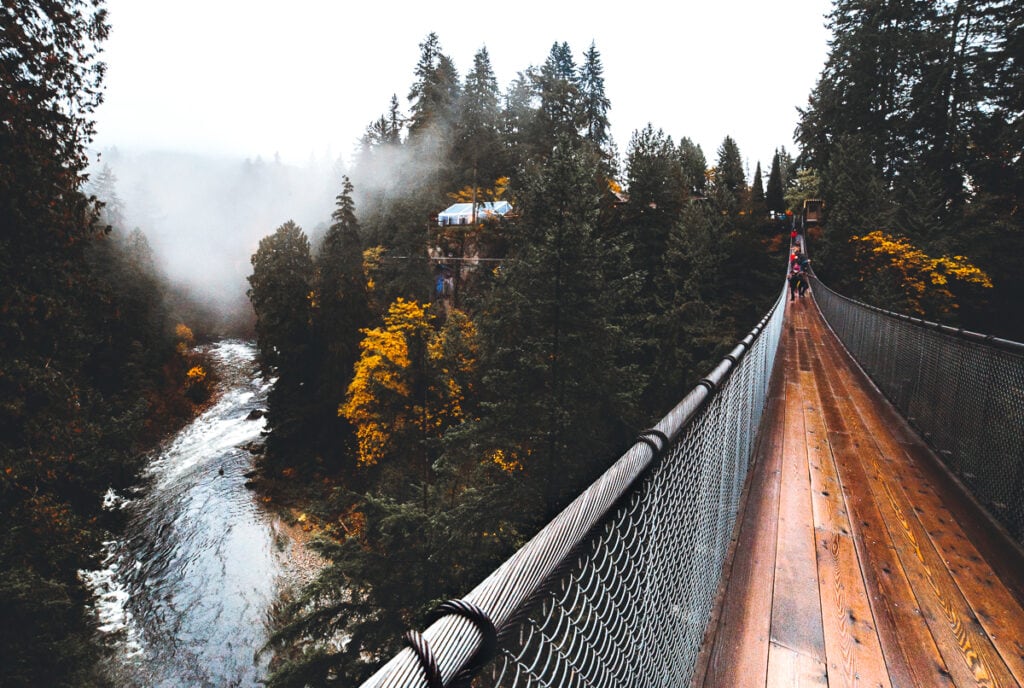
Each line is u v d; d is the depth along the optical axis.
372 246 50.47
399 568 12.36
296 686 11.18
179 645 18.11
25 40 9.22
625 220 26.50
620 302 16.12
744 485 4.59
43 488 11.30
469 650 0.70
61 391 10.51
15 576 9.66
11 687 9.45
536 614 0.98
